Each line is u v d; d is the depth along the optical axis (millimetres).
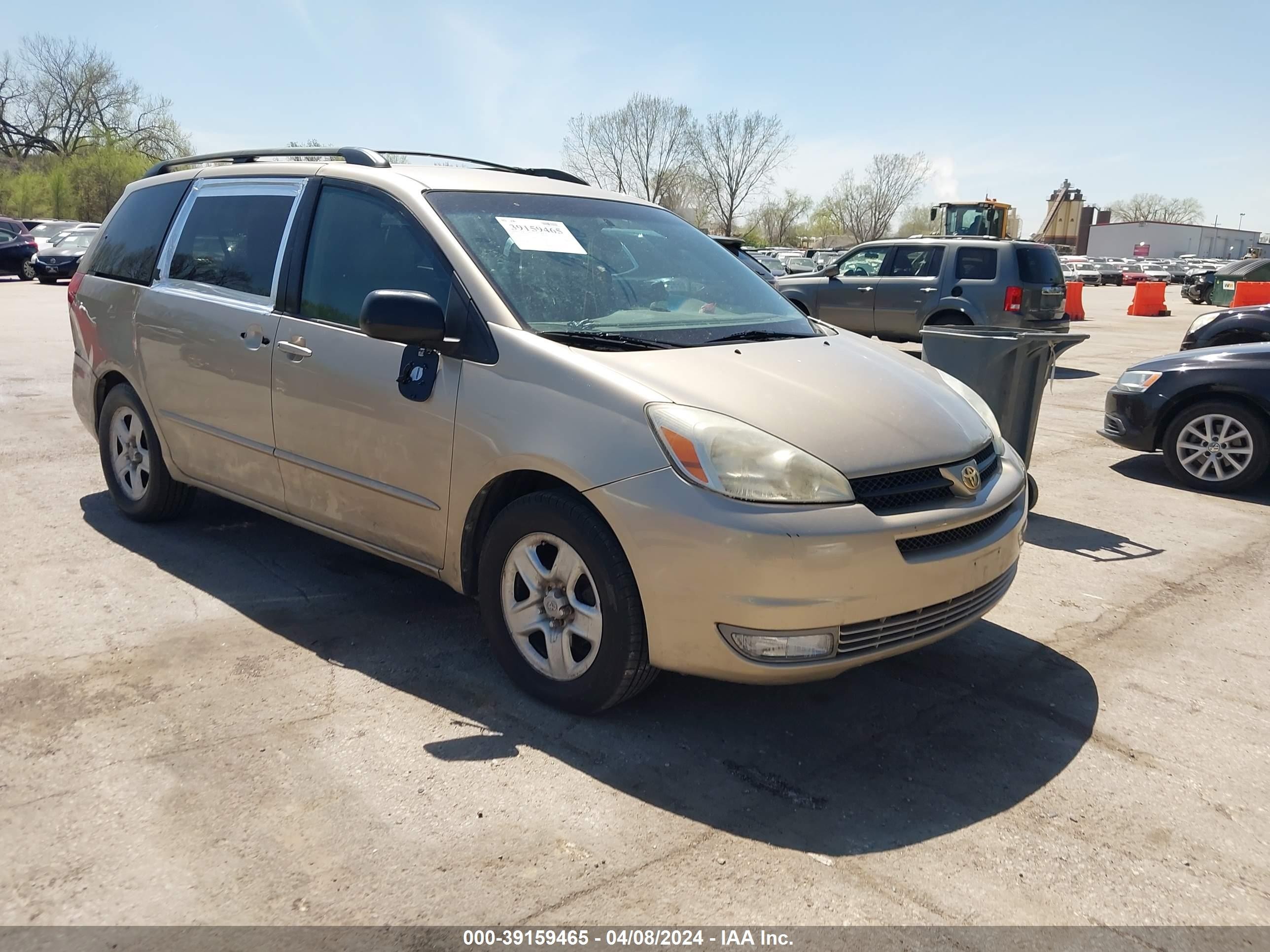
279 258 4039
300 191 4062
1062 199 80688
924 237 13117
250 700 3256
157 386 4566
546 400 3082
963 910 2367
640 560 2863
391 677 3465
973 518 3084
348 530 3820
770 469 2803
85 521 5098
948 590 3020
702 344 3430
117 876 2365
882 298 13242
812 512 2775
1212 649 3996
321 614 3984
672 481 2816
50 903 2264
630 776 2898
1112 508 6242
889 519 2877
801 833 2652
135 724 3072
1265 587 4758
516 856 2502
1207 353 6836
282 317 3938
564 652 3180
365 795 2742
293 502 4023
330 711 3203
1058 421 9320
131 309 4699
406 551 3619
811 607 2773
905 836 2660
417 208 3596
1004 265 12289
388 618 3973
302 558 4637
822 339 3832
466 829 2607
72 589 4152
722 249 4457
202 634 3756
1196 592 4668
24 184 52781
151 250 4750
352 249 3787
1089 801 2869
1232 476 6590
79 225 28547
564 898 2354
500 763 2934
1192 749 3186
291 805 2680
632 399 2943
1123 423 7121
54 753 2887
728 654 2816
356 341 3633
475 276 3371
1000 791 2908
